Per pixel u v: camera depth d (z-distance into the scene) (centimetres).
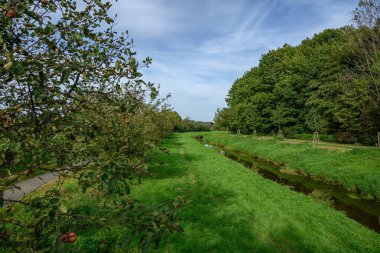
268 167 2586
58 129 260
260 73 6412
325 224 1004
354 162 2094
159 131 1895
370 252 802
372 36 2961
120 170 246
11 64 197
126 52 355
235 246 789
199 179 1662
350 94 3067
